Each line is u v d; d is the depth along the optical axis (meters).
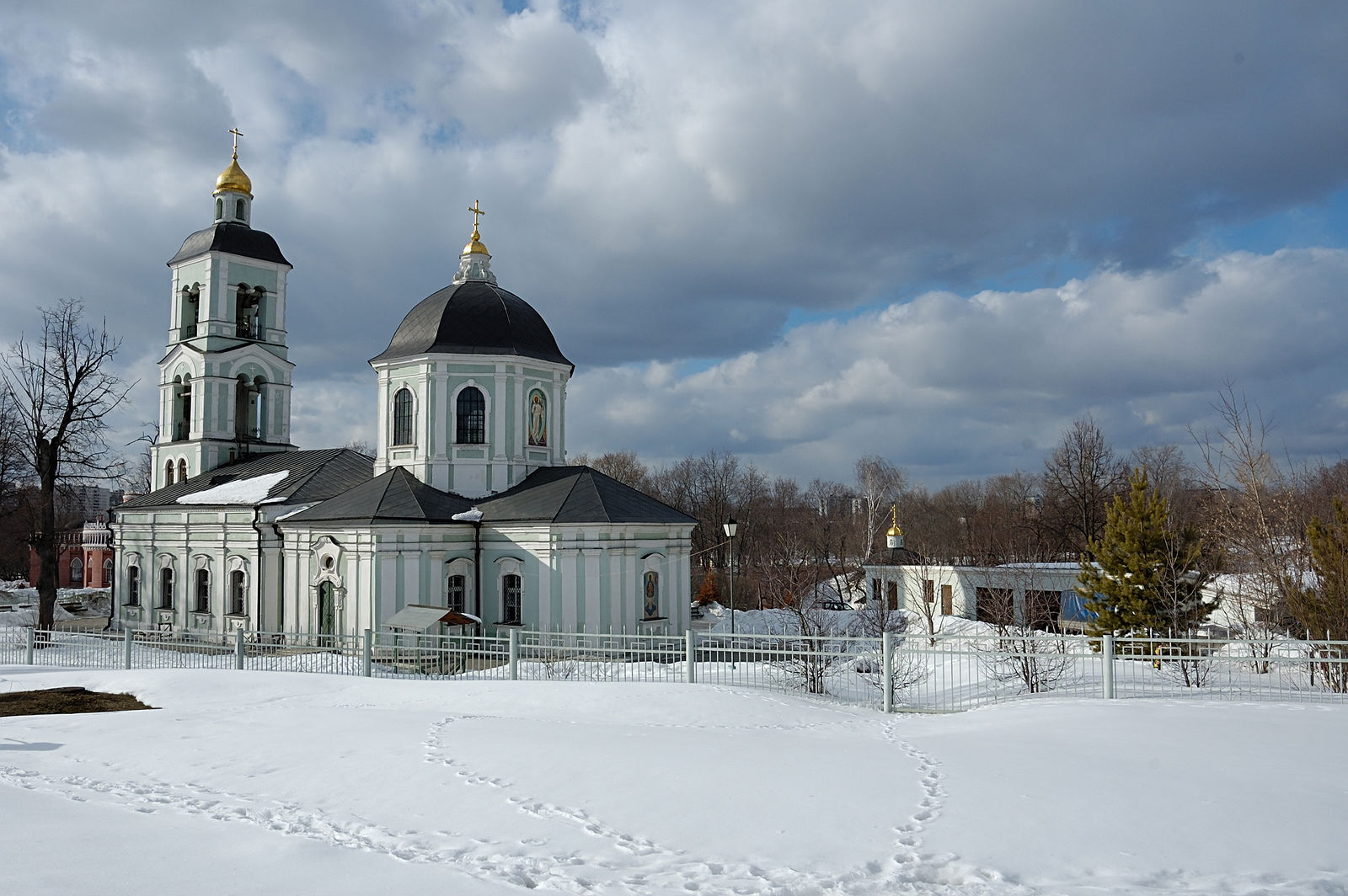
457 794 12.03
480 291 41.09
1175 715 16.31
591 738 15.35
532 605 35.88
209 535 43.66
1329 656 20.20
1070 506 61.59
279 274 51.22
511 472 39.19
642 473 103.50
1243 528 28.66
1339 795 10.86
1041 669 23.25
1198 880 8.50
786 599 38.62
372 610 34.50
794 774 12.46
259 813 11.59
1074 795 11.02
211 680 25.11
